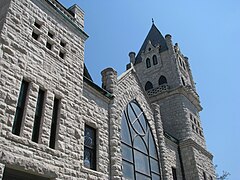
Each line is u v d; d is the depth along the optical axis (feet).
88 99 57.00
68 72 51.49
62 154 42.57
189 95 116.47
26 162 36.19
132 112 72.43
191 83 135.95
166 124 106.73
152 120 80.94
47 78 45.96
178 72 119.85
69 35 56.49
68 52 53.98
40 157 38.60
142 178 65.05
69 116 47.42
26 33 45.42
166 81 121.19
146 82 127.44
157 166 73.72
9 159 34.22
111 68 70.33
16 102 38.52
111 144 57.62
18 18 45.06
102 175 51.34
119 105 66.95
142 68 133.90
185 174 90.12
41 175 38.01
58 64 49.75
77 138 47.16
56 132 43.93
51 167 39.55
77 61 55.52
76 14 62.23
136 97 76.64
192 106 117.60
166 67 125.49
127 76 76.59
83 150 48.11
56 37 52.37
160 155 76.95
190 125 103.71
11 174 36.52
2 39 40.45
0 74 38.01
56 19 54.44
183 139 98.07
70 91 49.98
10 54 40.78
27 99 40.93
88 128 54.70
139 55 144.05
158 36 145.07
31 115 40.27
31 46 45.24
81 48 58.70
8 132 35.70
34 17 48.80
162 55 131.44
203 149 102.42
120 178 54.49
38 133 40.96
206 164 100.48
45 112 42.96
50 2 53.42
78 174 44.39
